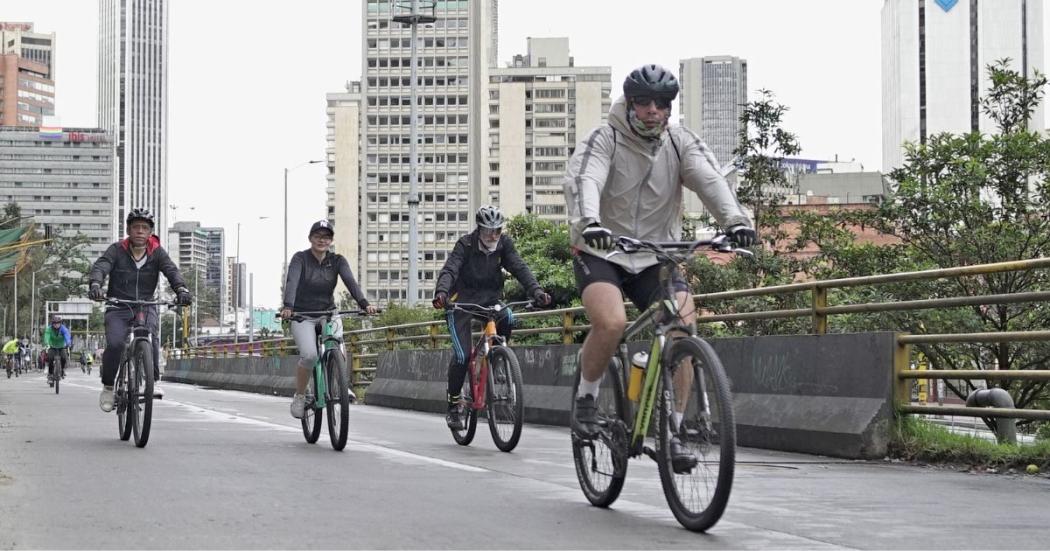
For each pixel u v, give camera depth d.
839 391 9.12
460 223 160.25
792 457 8.95
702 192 5.50
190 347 49.16
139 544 4.70
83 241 136.62
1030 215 18.38
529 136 174.62
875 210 19.97
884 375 8.73
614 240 5.11
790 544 4.80
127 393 9.27
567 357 13.02
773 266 20.48
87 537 4.85
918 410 8.53
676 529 5.15
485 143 168.88
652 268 5.56
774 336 9.89
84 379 43.03
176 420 12.54
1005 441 9.30
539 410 13.22
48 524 5.17
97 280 9.14
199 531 5.01
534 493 6.36
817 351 9.38
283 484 6.66
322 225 9.68
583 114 173.75
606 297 5.46
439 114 160.50
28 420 12.30
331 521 5.30
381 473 7.31
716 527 5.22
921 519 5.55
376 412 15.85
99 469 7.32
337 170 172.12
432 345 18.02
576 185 5.34
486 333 9.59
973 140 18.80
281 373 27.17
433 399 16.09
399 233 161.25
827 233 20.95
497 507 5.80
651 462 8.09
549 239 36.03
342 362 9.02
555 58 183.25
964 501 6.23
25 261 51.38
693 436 4.99
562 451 9.29
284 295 9.59
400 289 161.00
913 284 16.94
